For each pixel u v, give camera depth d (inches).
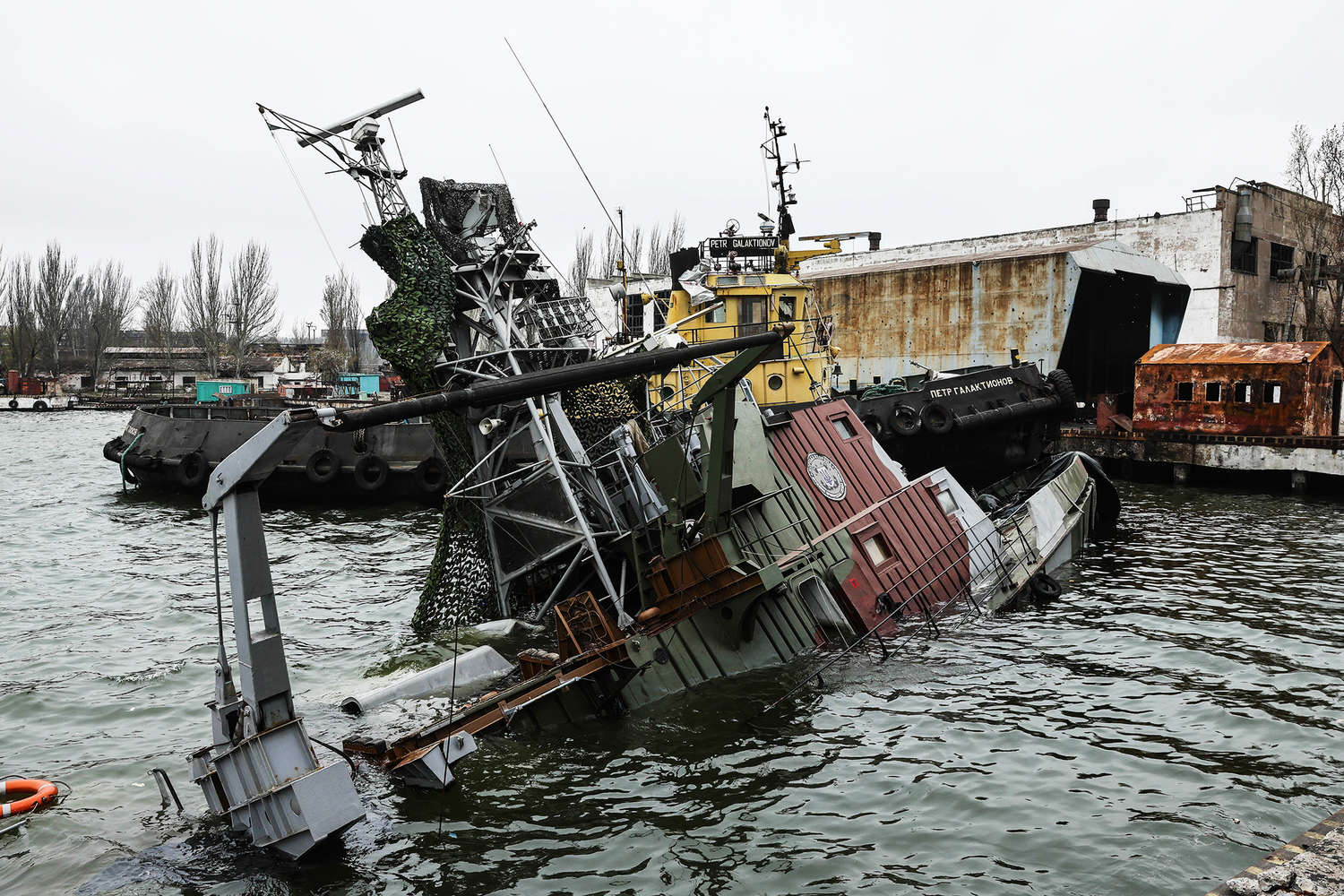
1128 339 1742.1
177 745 444.8
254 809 332.5
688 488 509.0
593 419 717.3
